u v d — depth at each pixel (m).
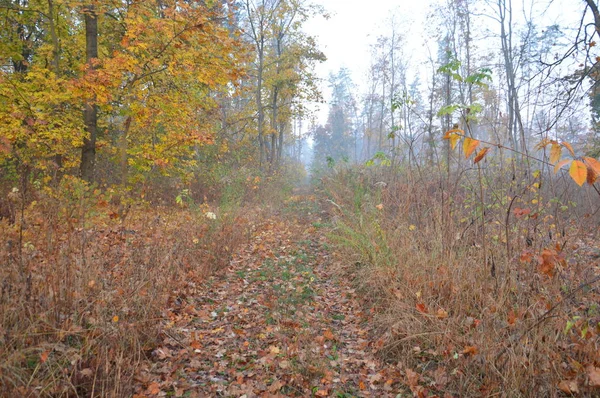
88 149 9.64
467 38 18.19
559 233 4.58
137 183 9.97
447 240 4.91
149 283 4.34
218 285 5.59
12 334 2.85
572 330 3.38
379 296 4.80
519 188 4.92
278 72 22.03
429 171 7.68
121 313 3.66
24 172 5.98
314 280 5.84
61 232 4.50
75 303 3.40
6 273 3.33
